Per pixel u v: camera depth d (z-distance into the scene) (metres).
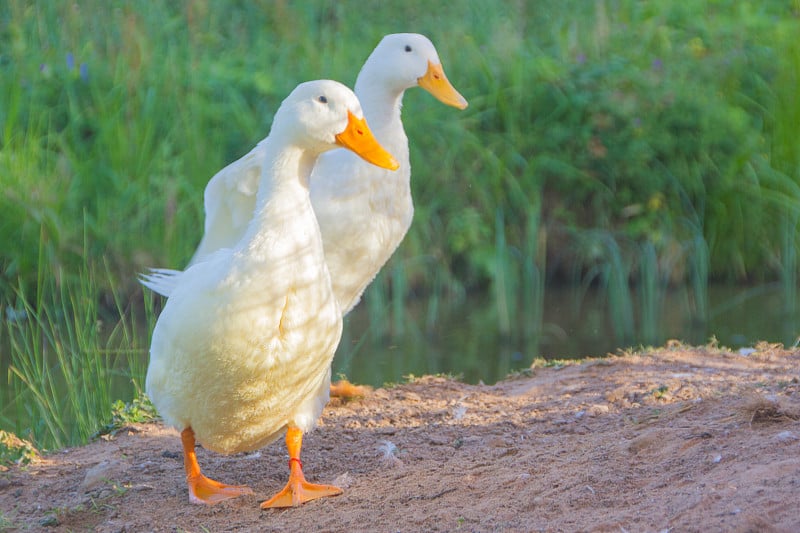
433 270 14.52
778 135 15.67
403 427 7.95
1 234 13.55
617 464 6.13
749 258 15.05
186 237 14.02
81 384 10.05
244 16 18.70
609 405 7.91
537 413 7.95
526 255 14.74
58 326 10.55
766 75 16.47
